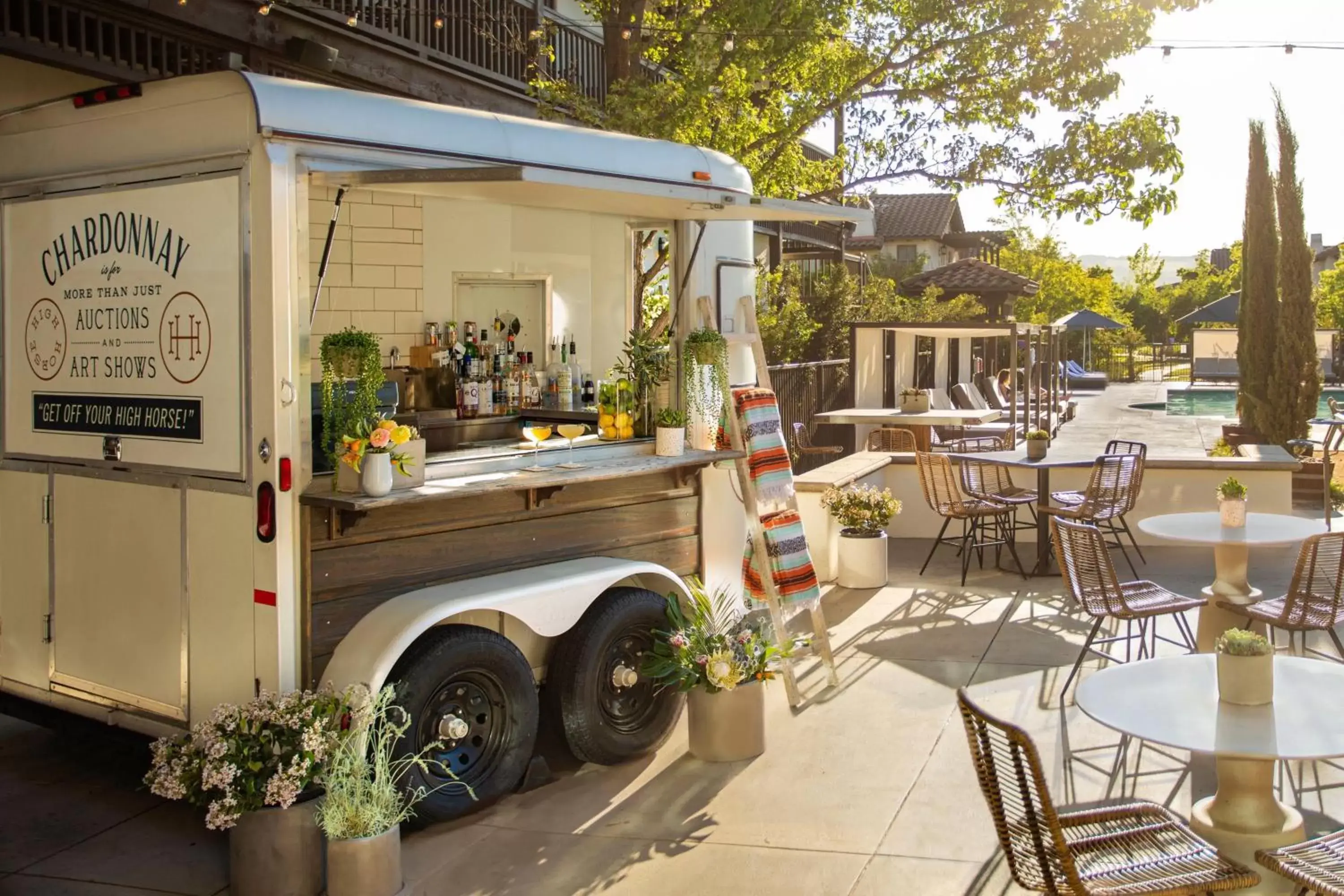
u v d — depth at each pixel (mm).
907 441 13062
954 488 8602
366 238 6691
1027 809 3072
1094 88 11609
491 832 4438
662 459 5566
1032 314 38188
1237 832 3811
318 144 4273
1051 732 5324
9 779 5051
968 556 8602
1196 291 55469
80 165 4781
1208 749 3238
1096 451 17375
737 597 6227
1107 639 6605
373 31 9828
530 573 4879
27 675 5086
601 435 5930
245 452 4227
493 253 7227
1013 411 16422
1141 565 9008
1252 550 9430
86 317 4781
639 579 5449
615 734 5066
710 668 5012
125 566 4664
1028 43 11719
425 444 4598
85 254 4766
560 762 5137
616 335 7305
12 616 5137
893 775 4898
